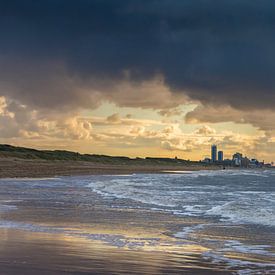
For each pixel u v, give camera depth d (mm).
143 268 8867
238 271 8930
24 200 27047
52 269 8328
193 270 8883
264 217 18969
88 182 54062
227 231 15023
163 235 14023
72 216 18828
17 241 11664
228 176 98500
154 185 49375
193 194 34531
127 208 22750
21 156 144500
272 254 10977
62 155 173125
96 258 9648
